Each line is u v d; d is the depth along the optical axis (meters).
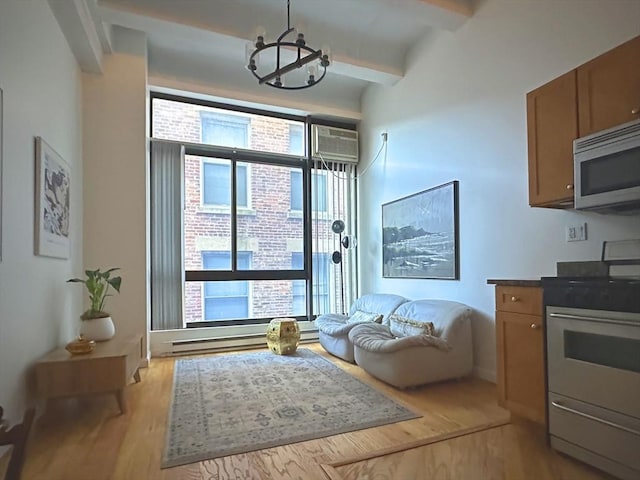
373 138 5.38
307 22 4.07
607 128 2.12
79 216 3.74
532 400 2.29
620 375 1.76
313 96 5.43
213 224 5.01
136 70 4.11
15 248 2.25
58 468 1.93
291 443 2.19
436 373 3.19
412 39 4.45
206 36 3.79
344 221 5.62
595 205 2.12
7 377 2.14
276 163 5.40
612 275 2.10
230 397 2.97
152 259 4.57
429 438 2.24
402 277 4.65
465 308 3.43
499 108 3.31
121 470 1.91
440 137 4.04
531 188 2.59
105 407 2.78
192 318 4.87
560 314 2.04
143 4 3.47
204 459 2.01
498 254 3.31
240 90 4.98
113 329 3.28
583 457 1.91
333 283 5.52
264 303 5.25
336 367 3.87
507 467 1.92
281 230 5.39
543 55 2.91
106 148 3.98
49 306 2.82
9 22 2.20
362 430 2.36
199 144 4.89
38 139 2.61
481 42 3.51
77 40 3.35
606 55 2.14
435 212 4.07
